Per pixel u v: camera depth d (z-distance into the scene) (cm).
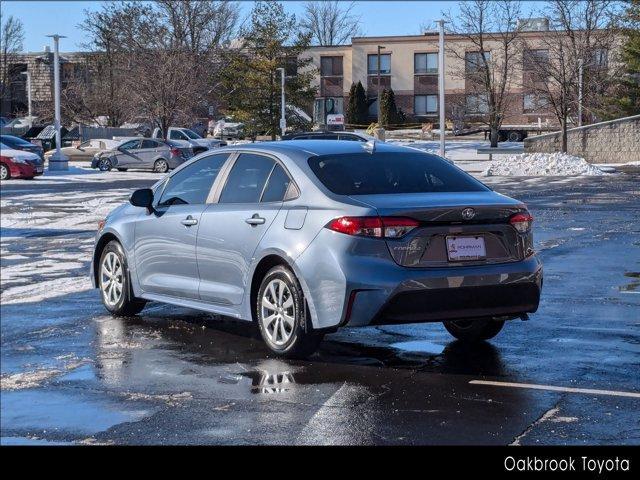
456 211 681
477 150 5056
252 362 728
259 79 5384
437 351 755
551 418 566
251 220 750
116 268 923
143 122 5475
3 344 813
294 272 705
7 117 8144
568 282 1077
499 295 694
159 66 4909
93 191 2770
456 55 5881
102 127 5841
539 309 918
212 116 6047
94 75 5984
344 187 714
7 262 1376
